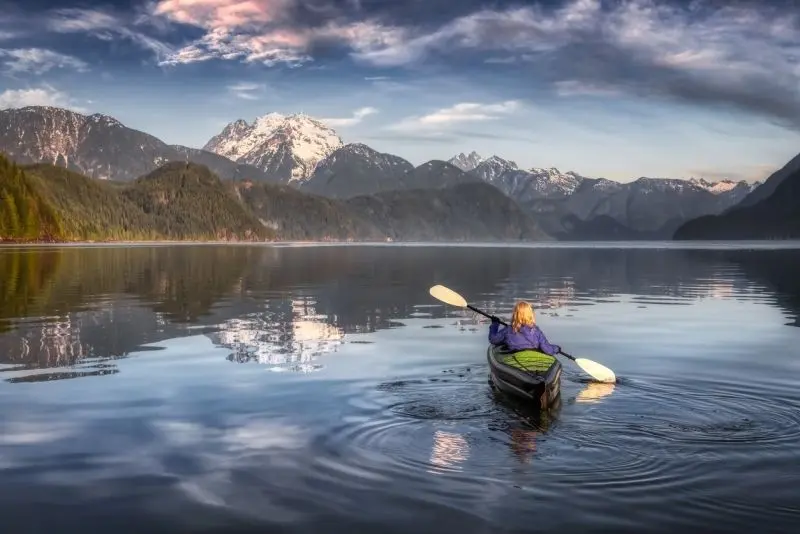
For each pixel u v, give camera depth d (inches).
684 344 618.5
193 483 265.6
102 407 382.3
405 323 756.6
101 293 1064.2
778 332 695.7
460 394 409.1
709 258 2856.8
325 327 716.7
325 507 242.1
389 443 311.9
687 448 302.4
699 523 228.5
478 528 225.3
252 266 2038.6
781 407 376.5
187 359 529.7
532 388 366.0
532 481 264.4
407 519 231.9
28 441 320.5
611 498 248.5
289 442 315.6
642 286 1304.1
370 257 3034.0
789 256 3068.4
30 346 583.8
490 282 1400.1
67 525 228.7
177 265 2026.3
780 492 253.6
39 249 3959.2
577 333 691.4
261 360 526.9
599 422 344.2
